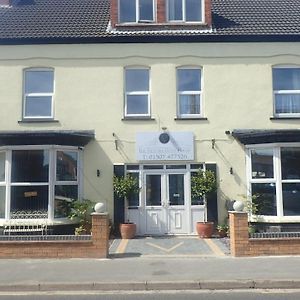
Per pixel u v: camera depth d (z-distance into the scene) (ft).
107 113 51.44
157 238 48.42
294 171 48.11
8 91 51.70
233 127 51.08
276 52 52.08
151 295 27.61
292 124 51.13
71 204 48.65
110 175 50.57
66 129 51.19
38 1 61.46
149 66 52.19
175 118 51.24
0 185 48.14
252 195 49.42
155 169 51.08
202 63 52.06
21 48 52.24
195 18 54.65
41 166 47.98
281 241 37.83
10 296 27.73
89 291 28.94
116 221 49.78
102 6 60.03
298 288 29.22
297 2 60.85
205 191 49.19
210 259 36.65
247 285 29.35
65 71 52.01
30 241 37.55
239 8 59.52
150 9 55.01
